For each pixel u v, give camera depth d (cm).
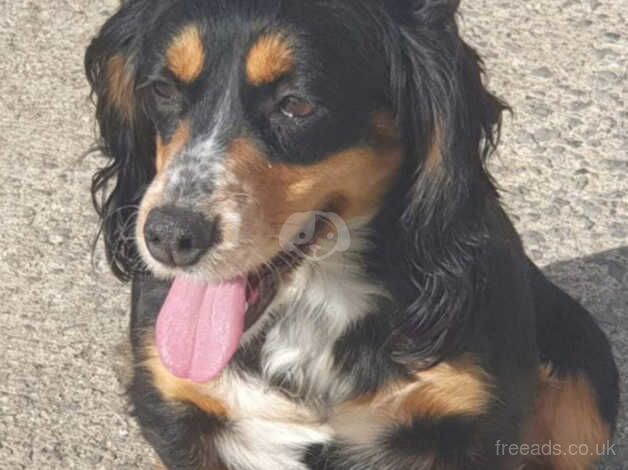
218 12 54
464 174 57
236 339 56
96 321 78
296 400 60
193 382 58
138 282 63
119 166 63
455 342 59
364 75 55
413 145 58
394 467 61
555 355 69
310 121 54
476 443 60
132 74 60
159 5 57
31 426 72
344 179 56
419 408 59
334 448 62
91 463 70
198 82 54
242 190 53
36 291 80
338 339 60
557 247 84
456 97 56
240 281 56
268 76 54
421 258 58
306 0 54
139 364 62
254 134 54
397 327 59
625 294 80
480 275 59
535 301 69
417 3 56
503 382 60
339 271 59
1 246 83
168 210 53
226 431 62
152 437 63
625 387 75
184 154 54
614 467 71
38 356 76
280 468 63
